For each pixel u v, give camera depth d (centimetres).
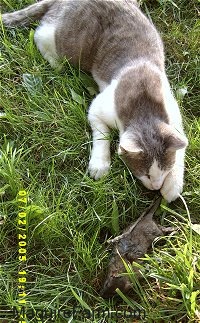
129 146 54
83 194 58
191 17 75
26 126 63
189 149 62
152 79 61
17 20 71
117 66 64
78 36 67
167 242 55
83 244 54
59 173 60
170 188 58
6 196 58
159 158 55
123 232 56
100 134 61
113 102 61
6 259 55
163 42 72
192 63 70
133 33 65
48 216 55
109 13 66
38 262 55
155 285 52
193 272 51
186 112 66
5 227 56
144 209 58
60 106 64
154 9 75
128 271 51
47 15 70
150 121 58
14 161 59
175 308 51
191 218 58
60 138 62
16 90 66
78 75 68
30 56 69
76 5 67
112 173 59
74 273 54
